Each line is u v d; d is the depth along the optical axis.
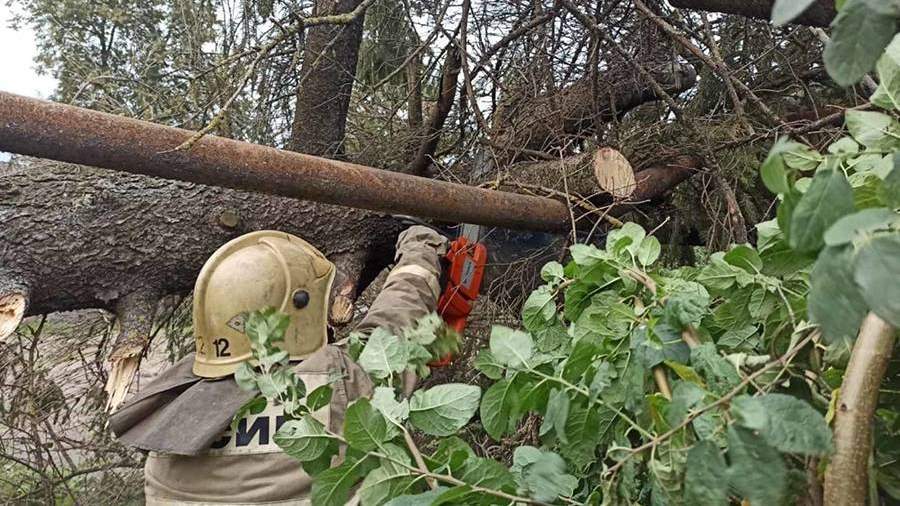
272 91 3.12
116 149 1.51
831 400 0.66
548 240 2.57
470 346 2.64
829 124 2.33
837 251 0.45
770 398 0.57
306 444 0.95
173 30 3.59
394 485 0.87
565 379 0.94
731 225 2.36
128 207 2.10
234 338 1.50
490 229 2.47
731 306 0.94
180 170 1.60
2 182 2.04
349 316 2.27
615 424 0.91
